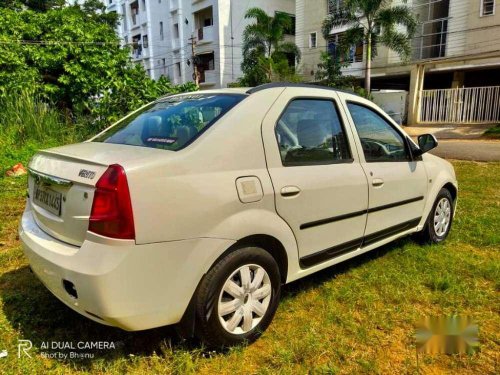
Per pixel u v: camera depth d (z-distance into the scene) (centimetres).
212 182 232
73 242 226
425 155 423
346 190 307
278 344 259
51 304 300
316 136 301
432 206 416
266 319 266
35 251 239
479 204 588
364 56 2322
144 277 212
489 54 1856
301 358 246
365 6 1973
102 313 208
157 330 269
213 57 3275
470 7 1952
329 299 313
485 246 429
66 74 1051
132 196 207
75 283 210
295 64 2692
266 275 260
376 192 336
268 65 2397
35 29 1040
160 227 213
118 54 1068
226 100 279
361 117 346
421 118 2123
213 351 247
